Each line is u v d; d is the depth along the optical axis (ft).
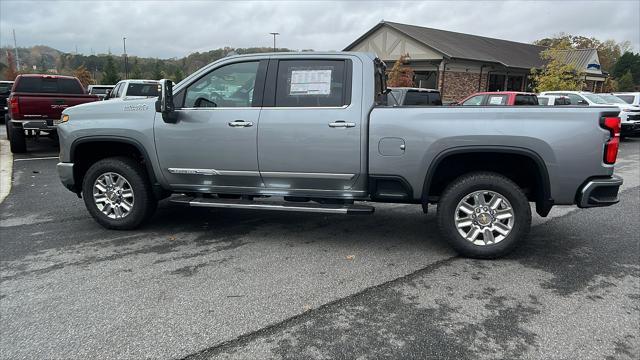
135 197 17.80
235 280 13.50
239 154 16.30
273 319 11.27
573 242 17.25
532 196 16.06
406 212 21.53
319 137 15.51
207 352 9.89
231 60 16.51
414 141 14.88
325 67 15.84
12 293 12.59
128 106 17.42
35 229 18.43
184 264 14.71
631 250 16.39
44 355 9.75
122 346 10.07
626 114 57.36
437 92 46.91
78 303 12.01
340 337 10.49
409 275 13.97
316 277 13.76
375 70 16.24
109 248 16.21
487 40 122.42
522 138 14.16
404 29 98.17
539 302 12.26
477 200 15.02
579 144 13.99
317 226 19.08
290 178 16.20
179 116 16.65
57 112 37.55
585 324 11.12
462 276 13.93
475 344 10.23
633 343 10.30
